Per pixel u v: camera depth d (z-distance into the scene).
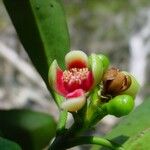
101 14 0.70
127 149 0.12
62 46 0.13
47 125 0.14
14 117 0.14
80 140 0.11
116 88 0.11
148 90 0.54
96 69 0.11
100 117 0.11
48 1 0.13
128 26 0.68
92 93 0.11
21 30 0.13
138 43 0.62
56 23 0.13
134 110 0.14
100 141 0.11
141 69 0.59
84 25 0.70
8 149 0.10
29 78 0.54
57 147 0.11
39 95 0.52
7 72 0.58
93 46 0.69
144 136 0.12
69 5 0.70
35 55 0.13
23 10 0.13
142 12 0.68
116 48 0.68
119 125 0.13
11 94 0.55
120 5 0.69
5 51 0.51
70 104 0.10
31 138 0.14
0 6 0.66
